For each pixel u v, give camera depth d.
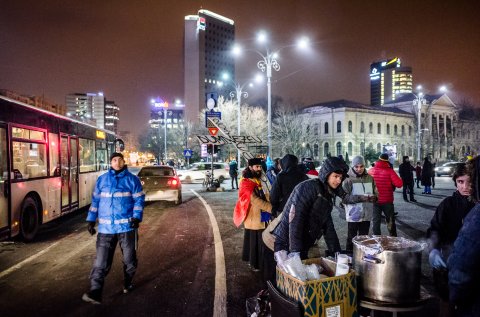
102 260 5.05
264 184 6.26
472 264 1.88
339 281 3.02
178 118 140.12
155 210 13.63
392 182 7.15
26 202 8.47
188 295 5.21
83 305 4.90
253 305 4.32
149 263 6.81
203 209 13.83
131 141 127.12
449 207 3.42
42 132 9.44
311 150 66.44
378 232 7.14
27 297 5.19
